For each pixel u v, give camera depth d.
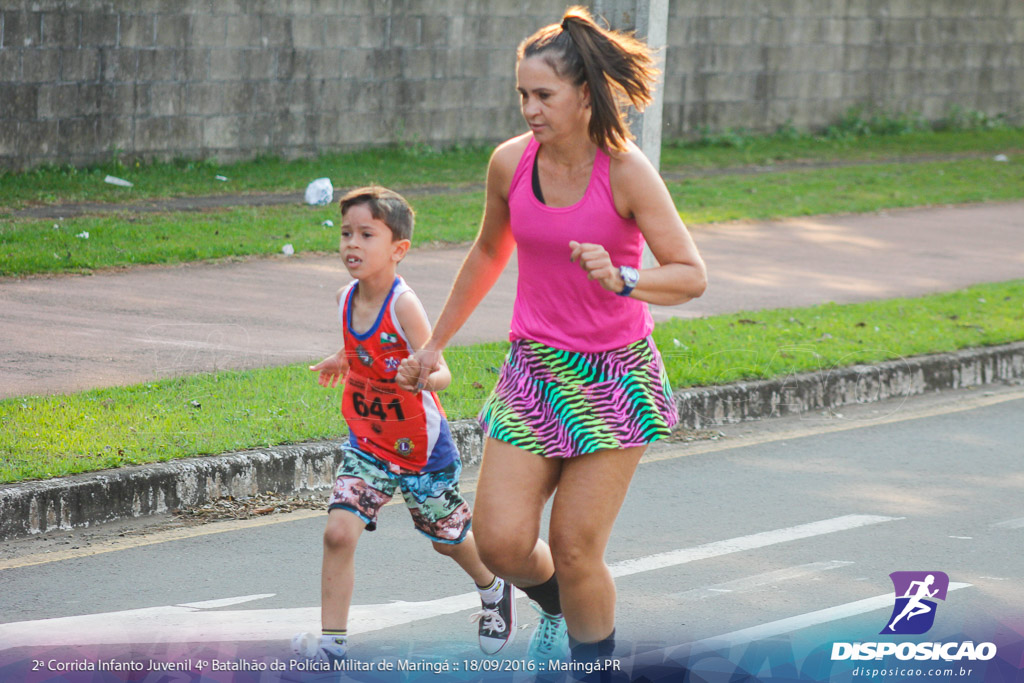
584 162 6.33
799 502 10.99
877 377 15.13
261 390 12.63
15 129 27.23
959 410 14.69
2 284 17.80
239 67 30.77
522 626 8.22
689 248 6.29
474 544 7.16
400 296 7.16
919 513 10.73
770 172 35.22
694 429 13.57
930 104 46.59
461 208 26.11
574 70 6.16
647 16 14.52
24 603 8.33
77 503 9.82
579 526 6.46
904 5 44.84
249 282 18.80
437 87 34.59
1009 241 26.31
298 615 8.19
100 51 28.31
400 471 7.30
